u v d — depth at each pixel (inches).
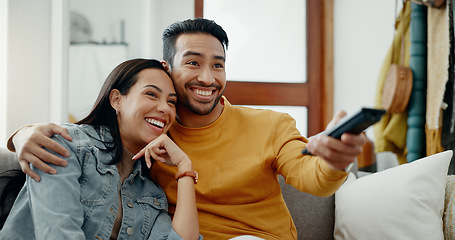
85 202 39.5
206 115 50.3
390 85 91.5
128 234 41.0
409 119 90.7
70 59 96.3
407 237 51.5
